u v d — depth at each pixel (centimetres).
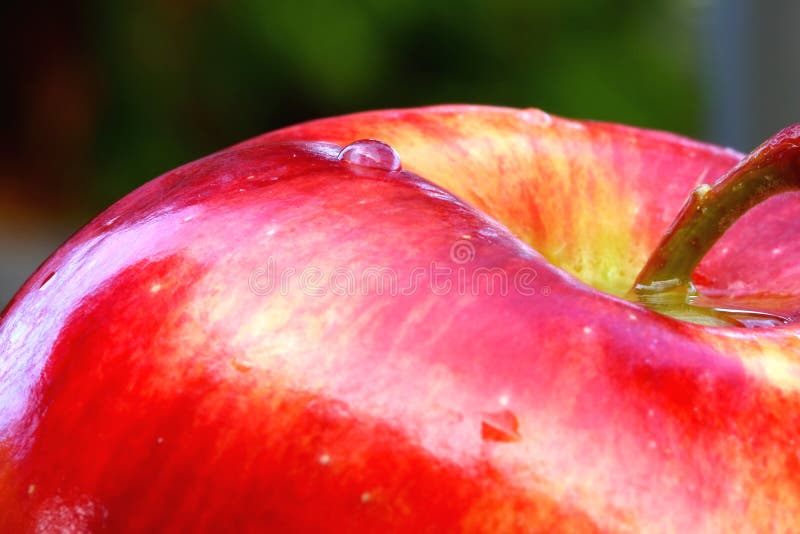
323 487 13
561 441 13
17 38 90
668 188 16
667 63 74
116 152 84
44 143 91
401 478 13
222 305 13
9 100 91
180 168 15
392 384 13
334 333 13
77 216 88
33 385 14
